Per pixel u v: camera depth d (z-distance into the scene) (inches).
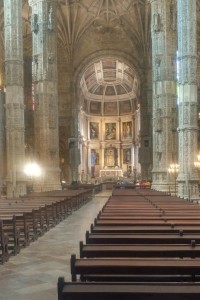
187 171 873.5
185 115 874.8
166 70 1183.6
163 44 1187.3
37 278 335.9
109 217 399.2
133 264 200.2
